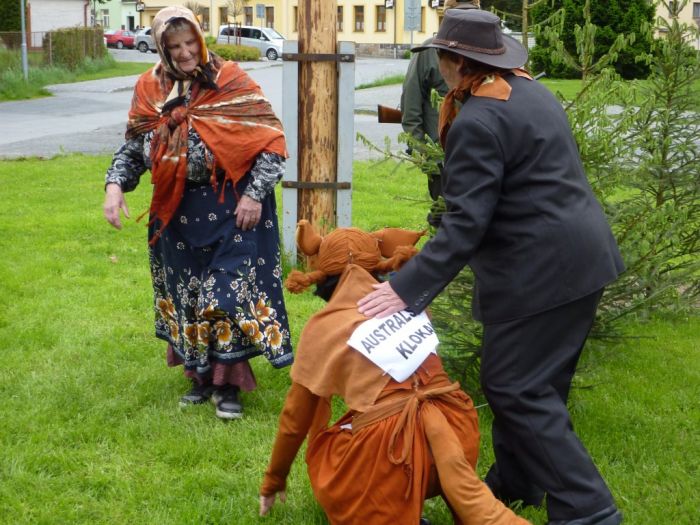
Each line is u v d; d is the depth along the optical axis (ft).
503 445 10.94
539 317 9.62
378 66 136.77
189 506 11.35
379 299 9.66
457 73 10.15
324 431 10.16
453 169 9.59
